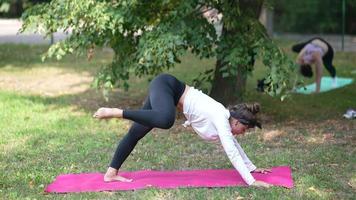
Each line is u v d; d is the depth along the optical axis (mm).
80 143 7215
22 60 14852
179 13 7582
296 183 5629
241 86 8680
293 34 21156
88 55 8164
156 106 5203
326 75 12914
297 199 5168
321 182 5664
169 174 5914
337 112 9195
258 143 7188
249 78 12258
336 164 6277
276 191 5328
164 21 7641
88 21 7738
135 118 5117
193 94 5527
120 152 5641
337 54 16453
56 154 6734
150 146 7082
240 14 7746
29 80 12047
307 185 5559
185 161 6465
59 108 9258
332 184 5602
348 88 11258
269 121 8500
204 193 5312
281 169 6035
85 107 9406
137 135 5594
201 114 5418
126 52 8156
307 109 9414
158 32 7457
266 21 20172
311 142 7254
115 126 8156
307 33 21094
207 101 5488
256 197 5180
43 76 12586
